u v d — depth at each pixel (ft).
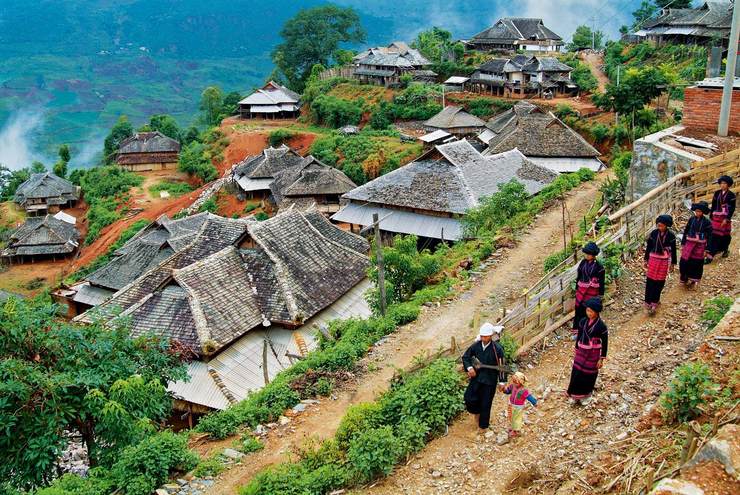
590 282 42.42
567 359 43.14
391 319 58.29
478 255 72.28
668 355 39.60
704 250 46.65
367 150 224.74
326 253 87.40
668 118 170.19
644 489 26.96
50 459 43.39
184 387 67.97
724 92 68.90
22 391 43.47
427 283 69.92
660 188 56.08
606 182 90.48
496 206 89.30
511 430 35.94
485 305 59.36
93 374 47.03
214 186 233.35
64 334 48.83
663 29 257.96
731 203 49.83
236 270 80.43
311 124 297.12
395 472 36.04
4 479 43.45
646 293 44.86
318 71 351.67
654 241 43.98
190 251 87.25
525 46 327.88
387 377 49.96
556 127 159.74
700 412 30.94
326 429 44.96
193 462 41.86
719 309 42.37
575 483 30.60
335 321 66.64
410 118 262.47
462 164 116.57
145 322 72.74
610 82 239.30
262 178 212.23
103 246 200.34
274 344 75.20
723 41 219.41
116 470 40.93
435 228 109.81
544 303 46.03
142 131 332.80
